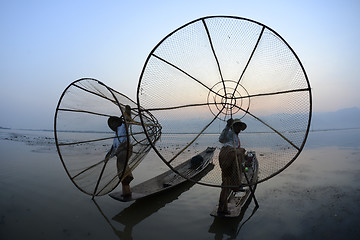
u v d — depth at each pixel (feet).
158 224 12.44
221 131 14.76
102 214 13.76
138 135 17.04
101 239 10.78
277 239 10.50
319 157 30.63
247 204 14.82
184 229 11.80
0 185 19.24
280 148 13.08
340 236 10.44
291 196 15.90
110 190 14.35
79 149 33.81
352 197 15.10
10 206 14.78
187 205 15.23
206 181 13.73
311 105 11.73
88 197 16.67
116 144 15.94
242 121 14.84
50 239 10.68
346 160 27.94
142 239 10.82
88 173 16.39
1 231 11.37
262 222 12.25
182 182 19.04
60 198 16.39
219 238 10.81
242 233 11.20
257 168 19.22
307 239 10.37
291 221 12.19
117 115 16.67
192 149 29.25
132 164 15.64
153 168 26.40
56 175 22.66
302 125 12.09
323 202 14.52
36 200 15.92
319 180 19.43
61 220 12.83
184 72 13.76
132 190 16.16
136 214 13.79
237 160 12.96
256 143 14.08
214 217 13.20
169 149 29.04
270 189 17.57
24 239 10.64
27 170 24.80
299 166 25.20
